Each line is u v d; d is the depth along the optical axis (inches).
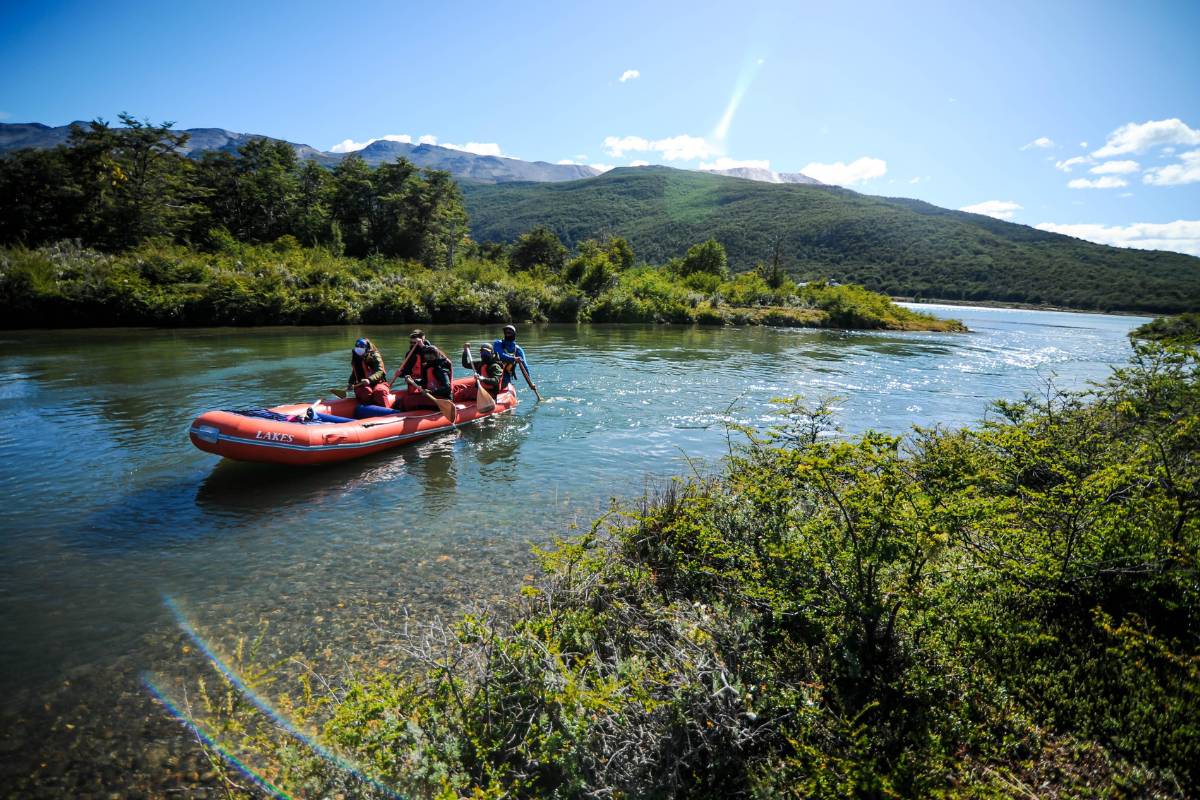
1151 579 137.6
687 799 102.6
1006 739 107.3
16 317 890.7
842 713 110.3
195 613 176.2
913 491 141.0
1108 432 231.3
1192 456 196.1
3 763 121.5
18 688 143.7
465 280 1408.7
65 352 658.8
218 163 2217.0
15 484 273.0
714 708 112.3
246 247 1558.8
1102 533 142.9
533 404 454.0
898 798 94.7
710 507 196.9
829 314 1507.1
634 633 142.9
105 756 123.9
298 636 165.3
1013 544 146.8
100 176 1695.4
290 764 110.3
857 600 132.3
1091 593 142.8
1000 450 209.9
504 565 207.5
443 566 206.4
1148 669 118.6
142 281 986.7
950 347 1043.3
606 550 190.7
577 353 762.2
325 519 245.3
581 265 1622.8
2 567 200.7
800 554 142.9
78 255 1134.4
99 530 230.1
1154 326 852.6
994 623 128.4
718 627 136.9
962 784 101.0
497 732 110.3
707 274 1990.7
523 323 1216.2
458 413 380.5
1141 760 103.3
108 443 331.9
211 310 975.0
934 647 130.0
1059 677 121.6
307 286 1127.6
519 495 275.4
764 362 729.0
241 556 211.8
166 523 237.9
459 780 99.2
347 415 350.3
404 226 2338.8
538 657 122.3
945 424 419.2
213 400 431.8
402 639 162.7
